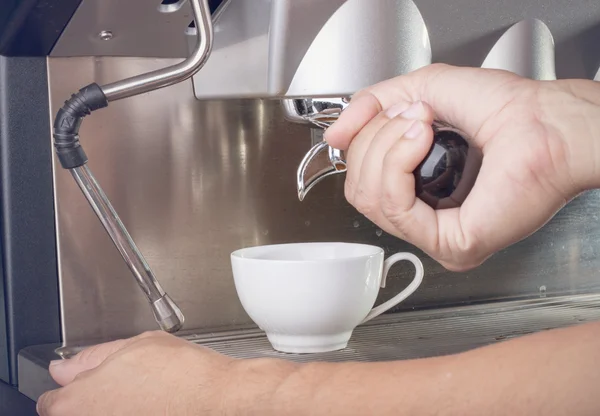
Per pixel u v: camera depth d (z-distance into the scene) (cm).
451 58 65
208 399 33
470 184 40
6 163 69
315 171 63
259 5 60
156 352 37
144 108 71
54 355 63
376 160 40
